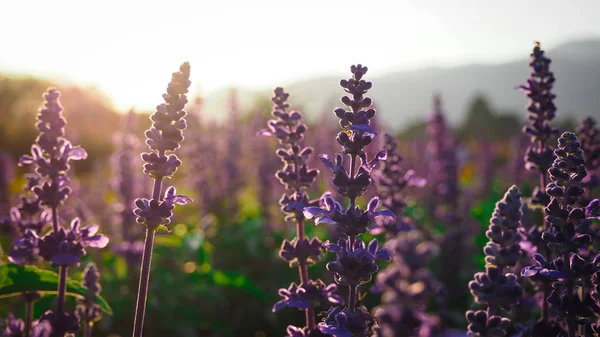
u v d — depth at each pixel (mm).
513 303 660
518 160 2256
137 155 1589
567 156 612
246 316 1413
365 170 620
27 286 699
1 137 3766
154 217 622
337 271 595
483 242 1653
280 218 1852
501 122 7762
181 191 2229
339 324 579
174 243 1440
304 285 715
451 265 1294
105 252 1461
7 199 1537
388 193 920
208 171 1995
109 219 1709
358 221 604
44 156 701
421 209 2035
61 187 693
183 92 645
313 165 1906
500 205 677
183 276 1348
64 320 676
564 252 610
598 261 609
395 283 512
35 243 695
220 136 2102
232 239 1662
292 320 1404
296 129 768
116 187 1537
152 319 1252
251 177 2311
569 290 612
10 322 744
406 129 5582
